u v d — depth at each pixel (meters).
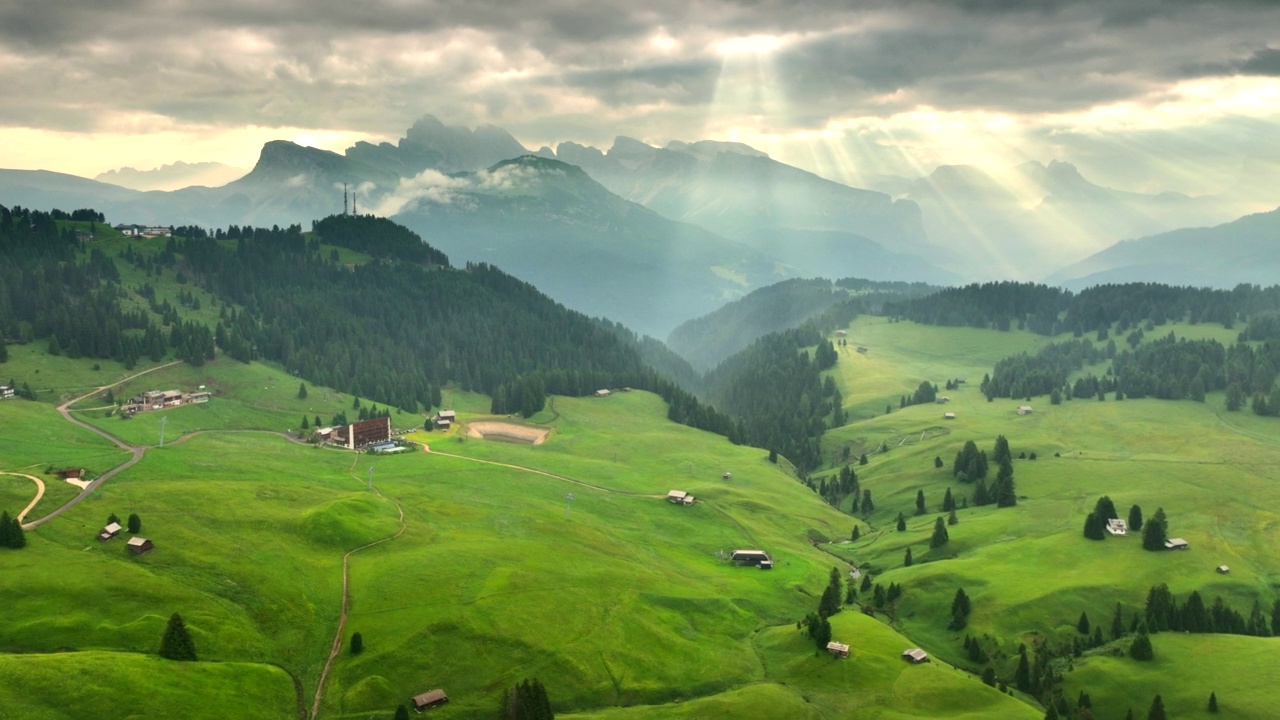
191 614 152.62
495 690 151.12
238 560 175.88
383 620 164.88
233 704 133.25
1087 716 171.50
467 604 173.12
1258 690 168.38
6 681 121.69
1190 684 174.75
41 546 167.38
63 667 127.00
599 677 160.38
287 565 179.50
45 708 119.19
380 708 142.25
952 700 162.88
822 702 162.38
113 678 127.94
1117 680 180.38
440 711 143.50
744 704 155.12
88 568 159.88
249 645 150.62
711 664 172.62
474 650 159.50
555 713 149.38
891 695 164.38
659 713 151.62
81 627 142.12
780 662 178.25
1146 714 171.25
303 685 146.00
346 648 156.50
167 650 139.75
